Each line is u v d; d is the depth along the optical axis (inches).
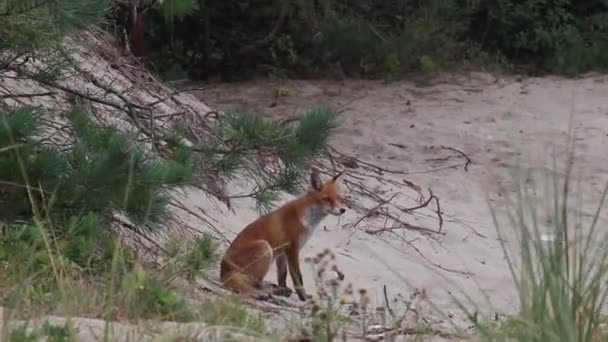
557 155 835.4
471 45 1267.2
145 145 484.1
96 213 432.8
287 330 350.9
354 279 553.3
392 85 1124.5
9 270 362.9
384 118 965.2
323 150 508.1
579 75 1204.5
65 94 559.5
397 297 470.3
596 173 781.9
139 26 876.0
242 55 1198.3
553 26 1286.9
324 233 626.8
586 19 1325.0
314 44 1188.5
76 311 325.4
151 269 409.7
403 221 677.3
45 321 298.0
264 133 485.1
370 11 1253.7
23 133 412.8
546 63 1242.6
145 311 343.6
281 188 507.2
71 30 441.1
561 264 293.6
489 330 311.4
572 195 685.9
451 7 1244.5
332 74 1183.6
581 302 285.4
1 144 408.2
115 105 522.9
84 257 399.5
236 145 487.5
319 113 492.1
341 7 1242.0
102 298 344.8
